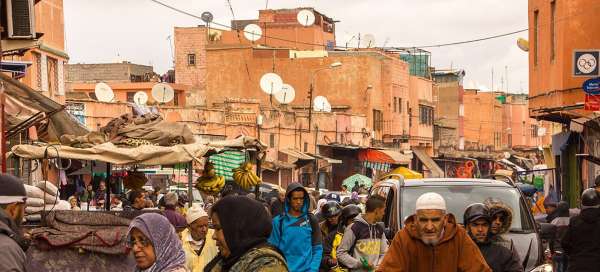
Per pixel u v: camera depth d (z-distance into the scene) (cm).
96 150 1416
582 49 2534
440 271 727
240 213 529
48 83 3094
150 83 5816
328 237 1193
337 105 6319
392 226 1193
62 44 3234
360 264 1115
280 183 4988
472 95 9750
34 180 2531
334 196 2264
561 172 3083
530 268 1112
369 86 6278
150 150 1437
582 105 2564
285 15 7100
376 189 1428
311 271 1048
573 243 1123
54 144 1502
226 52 6331
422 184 1232
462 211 1180
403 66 6856
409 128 7019
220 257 547
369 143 6234
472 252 731
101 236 952
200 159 1464
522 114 10562
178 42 6594
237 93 6312
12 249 641
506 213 861
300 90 6331
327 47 6988
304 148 5297
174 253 575
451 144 8450
